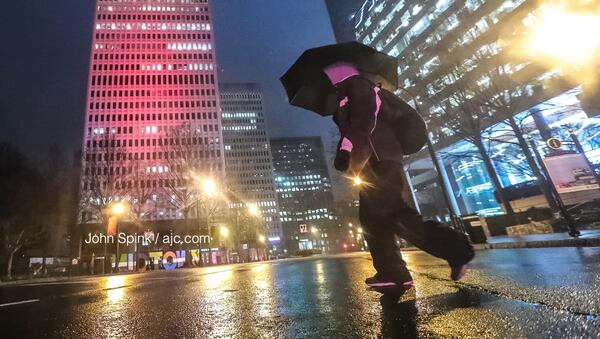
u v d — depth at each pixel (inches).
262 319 69.6
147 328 70.2
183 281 212.7
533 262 143.7
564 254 181.3
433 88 1047.0
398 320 57.7
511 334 44.8
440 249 76.0
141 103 3535.9
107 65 3604.8
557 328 45.1
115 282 261.0
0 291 220.4
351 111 84.0
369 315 63.4
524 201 970.7
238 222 2778.1
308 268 249.4
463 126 1048.8
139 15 3875.5
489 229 716.0
